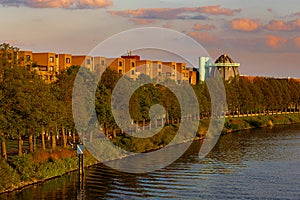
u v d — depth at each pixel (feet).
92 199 170.19
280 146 323.98
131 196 175.32
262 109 547.90
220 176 213.66
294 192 182.50
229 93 475.31
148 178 207.92
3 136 190.90
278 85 590.55
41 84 202.90
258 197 175.11
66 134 268.82
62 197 171.83
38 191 179.42
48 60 400.26
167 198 172.86
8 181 178.29
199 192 182.29
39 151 211.00
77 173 213.66
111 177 208.54
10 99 188.55
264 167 238.68
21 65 207.41
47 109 199.11
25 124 191.83
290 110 641.40
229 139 368.27
